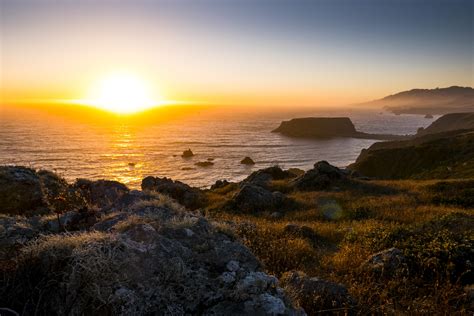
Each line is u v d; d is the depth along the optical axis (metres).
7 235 5.25
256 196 23.66
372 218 17.77
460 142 68.44
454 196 22.69
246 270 4.73
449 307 6.68
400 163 73.06
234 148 193.12
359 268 8.70
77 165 131.88
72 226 6.41
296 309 4.36
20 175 13.41
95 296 3.46
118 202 7.40
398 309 6.68
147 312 3.62
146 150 178.62
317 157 167.75
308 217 19.56
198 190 32.09
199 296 3.97
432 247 9.52
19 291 3.48
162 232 5.18
